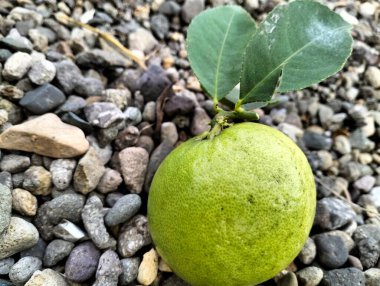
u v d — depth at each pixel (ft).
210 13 0.55
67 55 0.62
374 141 0.68
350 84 0.71
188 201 0.39
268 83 0.45
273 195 0.39
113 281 0.46
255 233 0.38
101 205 0.49
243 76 0.46
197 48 0.52
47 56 0.59
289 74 0.46
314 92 0.71
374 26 0.77
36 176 0.48
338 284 0.49
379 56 0.74
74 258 0.46
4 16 0.62
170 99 0.60
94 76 0.61
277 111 0.67
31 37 0.60
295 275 0.50
